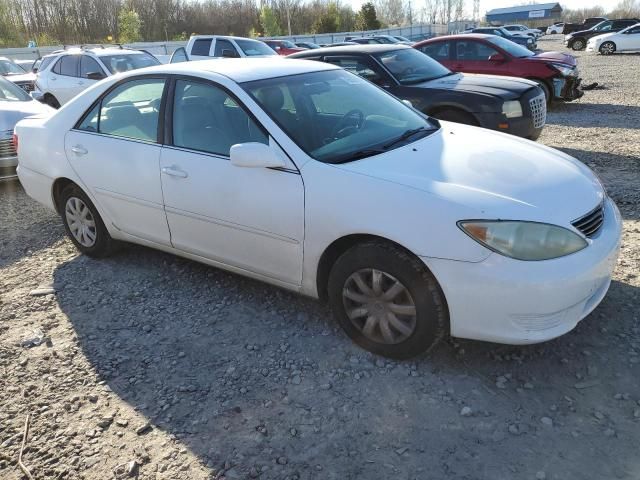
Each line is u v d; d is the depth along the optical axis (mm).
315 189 3117
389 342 3088
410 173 3033
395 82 7648
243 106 3496
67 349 3457
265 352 3311
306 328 3537
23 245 5238
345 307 3213
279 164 3195
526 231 2688
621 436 2512
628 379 2873
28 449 2662
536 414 2680
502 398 2803
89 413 2881
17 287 4348
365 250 3004
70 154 4477
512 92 7180
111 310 3910
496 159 3258
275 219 3293
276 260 3418
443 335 2943
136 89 4117
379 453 2510
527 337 2760
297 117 3498
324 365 3150
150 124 3975
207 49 15844
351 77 4309
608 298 3613
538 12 81562
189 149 3719
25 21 48812
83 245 4781
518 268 2666
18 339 3598
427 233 2775
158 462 2537
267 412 2811
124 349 3428
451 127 4016
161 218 3977
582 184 3141
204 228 3715
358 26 64875
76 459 2584
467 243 2705
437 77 7980
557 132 9445
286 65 4094
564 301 2727
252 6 63250
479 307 2746
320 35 43625
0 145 6891
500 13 85500
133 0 54719
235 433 2684
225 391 2986
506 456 2445
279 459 2510
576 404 2730
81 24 50500
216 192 3533
